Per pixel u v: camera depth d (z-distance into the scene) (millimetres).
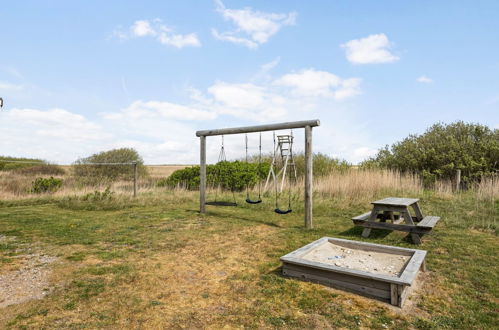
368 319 3031
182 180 16125
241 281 4012
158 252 5285
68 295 3525
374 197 10719
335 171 13766
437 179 13461
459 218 7613
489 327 2916
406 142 15664
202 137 9164
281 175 15492
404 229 5812
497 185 10203
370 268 4008
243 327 2902
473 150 13344
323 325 2930
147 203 11133
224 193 13969
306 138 7070
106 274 4211
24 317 3020
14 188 14133
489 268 4445
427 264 4617
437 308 3285
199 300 3473
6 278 4031
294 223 7762
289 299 3475
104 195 11547
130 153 20500
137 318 3041
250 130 7980
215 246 5664
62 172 19281
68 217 8500
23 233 6535
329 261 4305
